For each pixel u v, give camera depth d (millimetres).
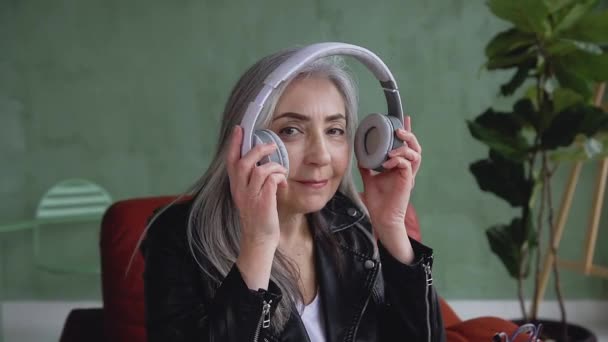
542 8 1888
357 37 3438
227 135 1086
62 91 3500
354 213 1300
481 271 3555
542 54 2072
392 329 1246
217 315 967
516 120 2127
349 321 1207
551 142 2049
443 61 3436
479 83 3436
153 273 1114
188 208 1193
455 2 3404
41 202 3383
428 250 1201
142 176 3551
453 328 1566
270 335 1085
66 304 3602
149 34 3461
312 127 1037
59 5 3451
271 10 3438
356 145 1131
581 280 3504
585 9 1914
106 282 1628
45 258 3594
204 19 3451
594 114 1971
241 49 3465
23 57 3484
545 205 3453
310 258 1242
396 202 1164
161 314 1069
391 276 1202
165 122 3516
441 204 3527
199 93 3496
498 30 3400
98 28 3461
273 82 958
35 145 3539
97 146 3535
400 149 1103
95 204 3449
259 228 962
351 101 1107
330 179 1078
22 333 3459
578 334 2314
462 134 3477
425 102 3461
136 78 3486
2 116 3510
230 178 970
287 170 970
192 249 1102
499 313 3541
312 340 1184
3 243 3578
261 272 975
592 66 2000
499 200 3510
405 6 3416
